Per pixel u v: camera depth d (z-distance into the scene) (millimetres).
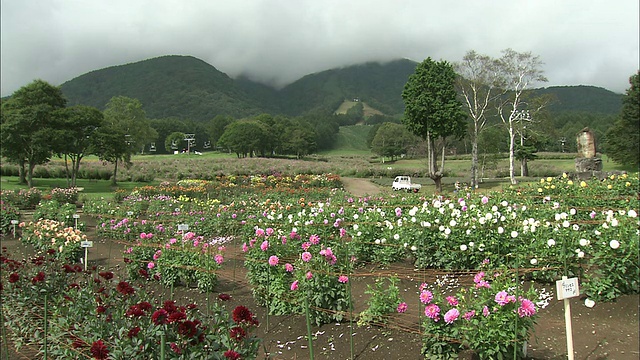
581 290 6570
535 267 7004
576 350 5035
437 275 7828
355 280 7938
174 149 108375
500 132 49938
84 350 4410
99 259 11500
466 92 41906
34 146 37281
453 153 75438
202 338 3914
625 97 50812
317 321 5949
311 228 9859
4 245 13984
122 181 47469
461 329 4367
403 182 36125
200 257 7926
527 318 4289
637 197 12492
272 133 99125
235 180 36781
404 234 8516
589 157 28922
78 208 24578
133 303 5086
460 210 9406
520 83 41688
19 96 41469
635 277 6273
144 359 3961
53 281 6520
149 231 13039
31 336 5684
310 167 51375
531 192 14266
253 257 7270
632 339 5254
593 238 6867
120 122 52844
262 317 6582
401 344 5070
